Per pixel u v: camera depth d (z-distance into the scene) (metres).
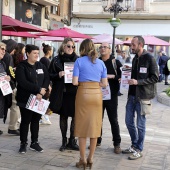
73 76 4.64
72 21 27.05
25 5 19.08
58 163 5.02
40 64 5.45
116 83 5.59
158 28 25.53
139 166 5.07
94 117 4.60
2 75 5.12
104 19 26.53
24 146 5.43
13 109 6.48
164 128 7.87
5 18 7.60
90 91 4.60
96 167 4.95
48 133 6.81
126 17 25.95
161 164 5.21
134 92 5.32
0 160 5.05
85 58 4.67
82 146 4.70
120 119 8.74
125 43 17.47
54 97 5.41
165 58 21.28
